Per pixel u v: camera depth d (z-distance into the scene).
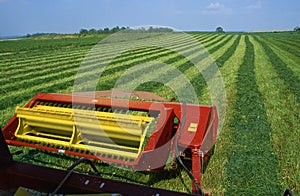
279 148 5.89
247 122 7.39
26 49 34.31
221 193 4.36
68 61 22.28
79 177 2.38
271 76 14.66
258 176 4.80
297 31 116.38
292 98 10.12
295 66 19.09
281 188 4.50
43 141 4.69
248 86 12.05
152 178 4.65
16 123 4.95
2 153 2.61
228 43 40.66
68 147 4.56
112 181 2.32
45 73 16.58
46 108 5.14
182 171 4.82
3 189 2.63
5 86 12.87
